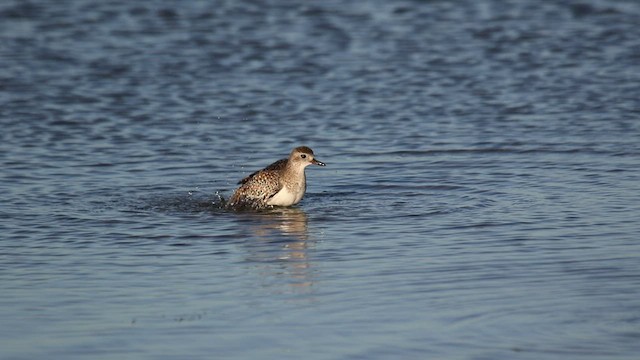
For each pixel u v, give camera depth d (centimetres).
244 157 2036
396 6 3425
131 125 2273
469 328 1179
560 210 1633
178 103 2444
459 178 1850
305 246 1496
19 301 1291
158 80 2648
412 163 1961
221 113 2361
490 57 2841
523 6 3403
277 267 1405
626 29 3094
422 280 1338
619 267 1361
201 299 1287
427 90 2536
